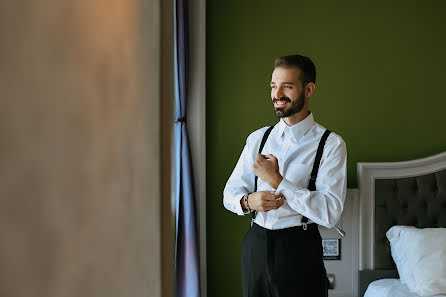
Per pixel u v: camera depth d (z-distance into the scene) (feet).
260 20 12.32
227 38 12.30
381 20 12.48
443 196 11.70
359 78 12.55
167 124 1.45
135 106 0.93
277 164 7.14
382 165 11.68
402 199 11.71
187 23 11.27
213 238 12.47
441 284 10.03
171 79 1.52
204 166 11.91
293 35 12.39
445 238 10.68
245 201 7.42
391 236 11.42
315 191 7.11
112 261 0.70
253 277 7.36
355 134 12.60
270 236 7.19
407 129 12.65
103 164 0.63
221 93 12.35
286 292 7.03
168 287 1.46
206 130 12.37
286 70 7.33
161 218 1.35
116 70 0.74
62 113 0.43
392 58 12.56
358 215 11.55
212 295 12.53
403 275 10.78
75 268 0.48
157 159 1.29
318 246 7.25
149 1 1.17
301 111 7.54
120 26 0.78
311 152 7.45
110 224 0.68
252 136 8.13
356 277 11.57
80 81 0.50
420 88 12.64
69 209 0.46
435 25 12.55
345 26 12.44
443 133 12.69
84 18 0.52
